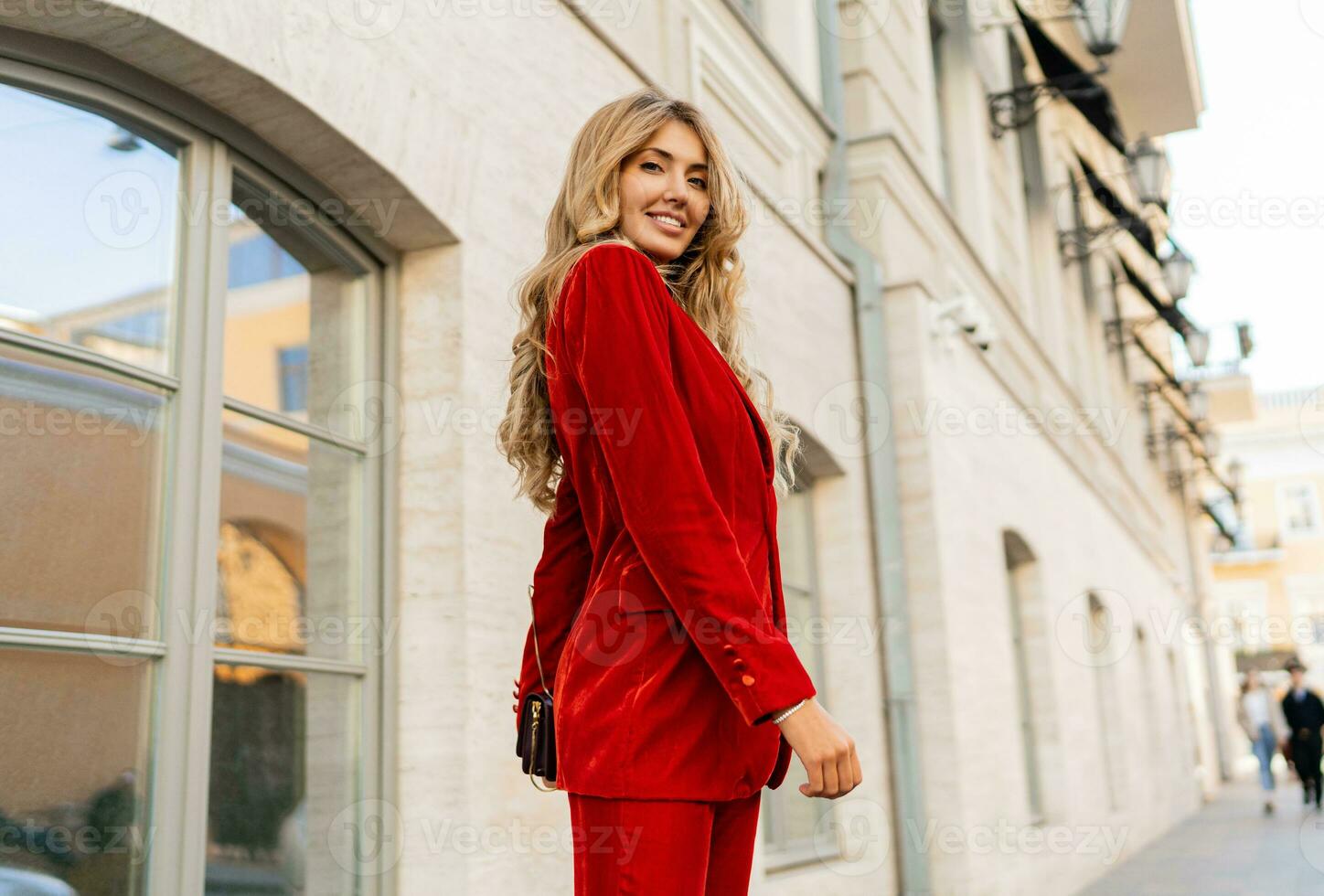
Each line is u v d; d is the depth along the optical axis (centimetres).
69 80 222
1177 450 2316
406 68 287
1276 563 3603
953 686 625
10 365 208
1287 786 2195
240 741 247
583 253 146
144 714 225
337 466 284
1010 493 841
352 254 294
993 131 1065
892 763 599
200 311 246
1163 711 1537
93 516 220
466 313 301
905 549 641
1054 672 899
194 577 238
